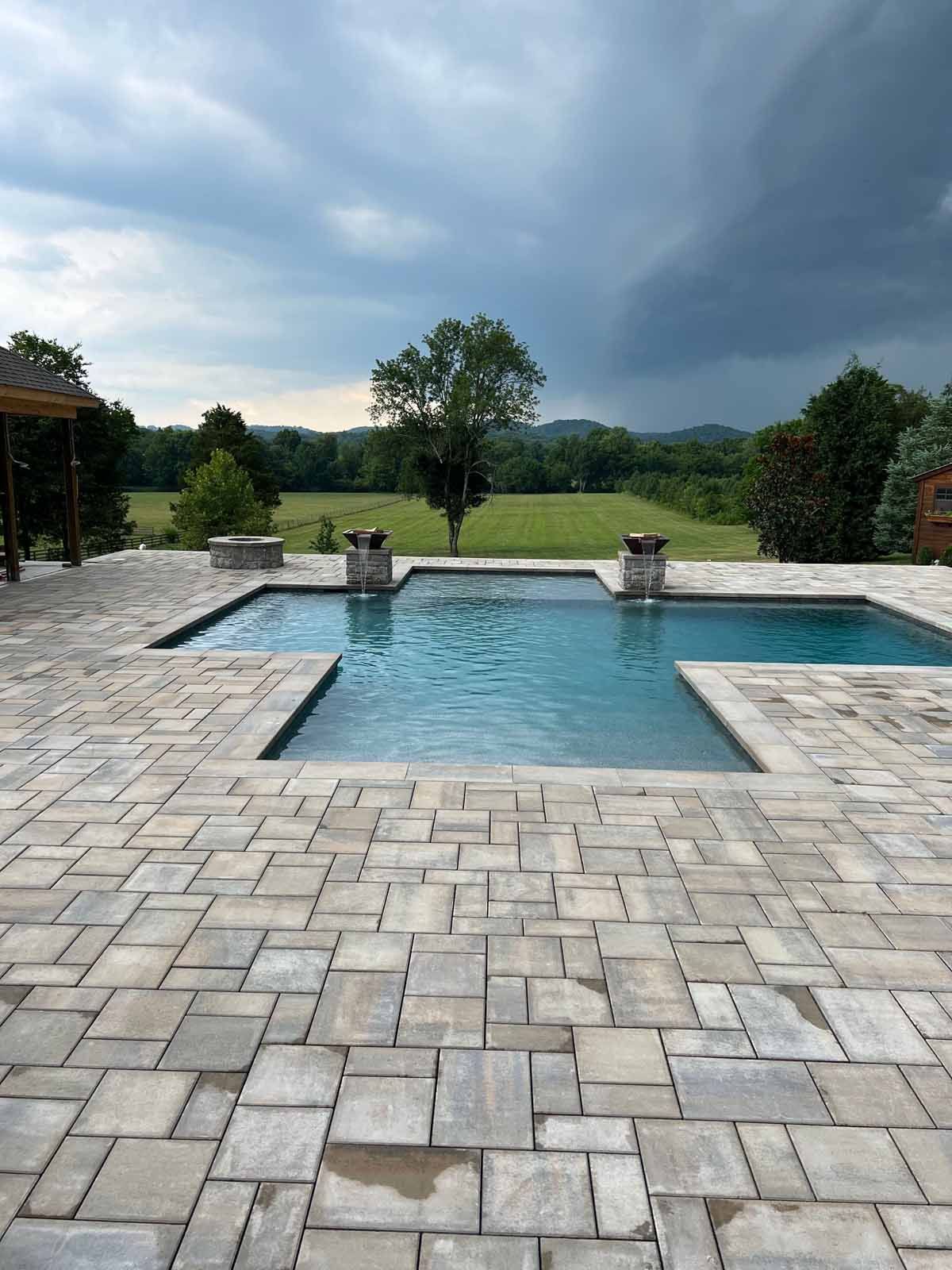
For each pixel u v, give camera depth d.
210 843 4.42
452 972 3.29
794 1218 2.20
